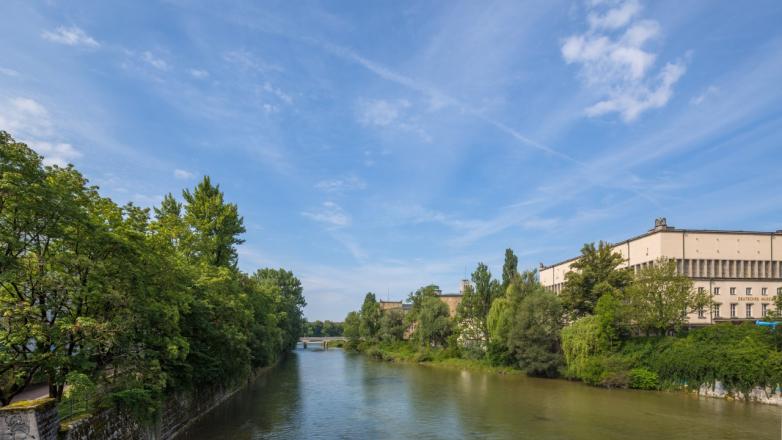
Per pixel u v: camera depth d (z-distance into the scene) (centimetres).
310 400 4719
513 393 5300
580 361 6131
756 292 6744
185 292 2741
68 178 1969
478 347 8675
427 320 9981
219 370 3534
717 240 6838
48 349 1873
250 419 3706
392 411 4162
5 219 1731
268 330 6009
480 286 9019
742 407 4347
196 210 4709
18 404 1577
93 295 1967
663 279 5894
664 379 5519
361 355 12531
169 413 2909
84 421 1892
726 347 5034
